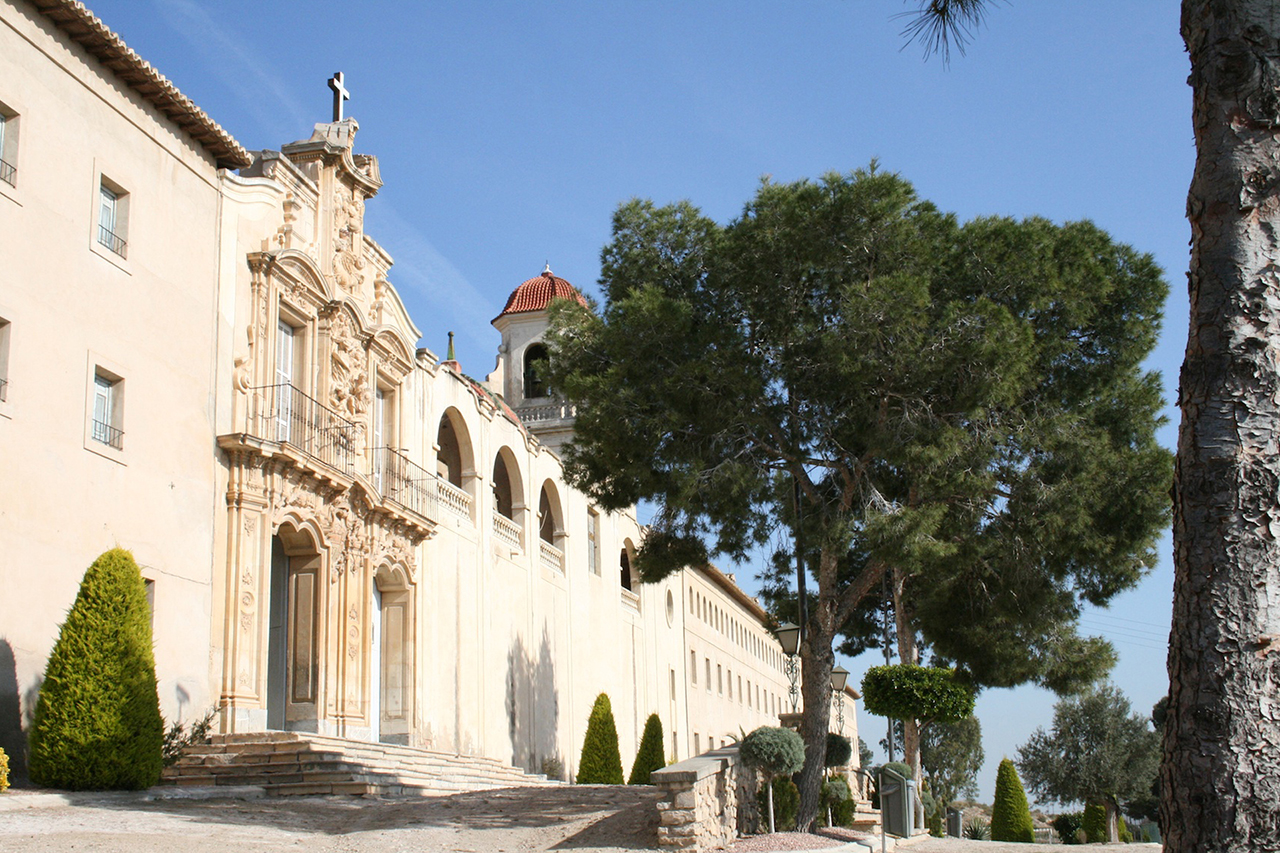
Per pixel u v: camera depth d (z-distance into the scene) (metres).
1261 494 7.21
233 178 24.25
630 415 18.81
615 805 17.86
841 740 21.12
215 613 22.23
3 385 17.95
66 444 19.02
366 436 27.86
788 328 19.02
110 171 20.77
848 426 18.94
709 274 19.88
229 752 20.89
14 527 17.80
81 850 12.54
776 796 18.42
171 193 22.38
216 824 15.32
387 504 28.11
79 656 17.52
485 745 33.34
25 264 18.61
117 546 18.70
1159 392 19.66
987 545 18.95
